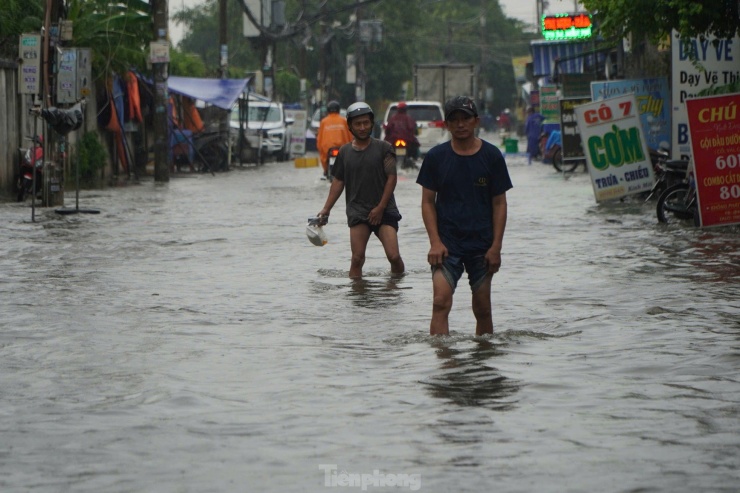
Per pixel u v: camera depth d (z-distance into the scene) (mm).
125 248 21438
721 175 23203
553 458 7730
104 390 9914
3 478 7406
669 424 8602
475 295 12242
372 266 18641
